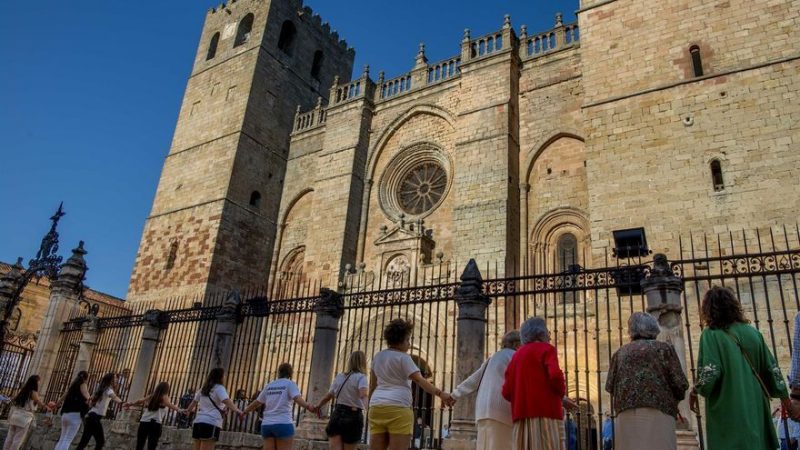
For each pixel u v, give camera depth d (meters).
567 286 11.26
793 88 17.09
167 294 31.89
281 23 39.75
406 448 7.16
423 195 29.58
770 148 16.75
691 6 20.03
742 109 17.66
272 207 35.38
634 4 21.30
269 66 37.72
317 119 37.09
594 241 18.47
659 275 9.71
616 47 20.97
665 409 5.69
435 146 29.73
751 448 5.02
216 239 31.28
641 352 5.99
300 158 36.47
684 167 17.88
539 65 27.27
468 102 27.64
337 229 29.77
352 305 13.44
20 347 21.33
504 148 25.17
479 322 11.11
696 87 18.69
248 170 34.31
